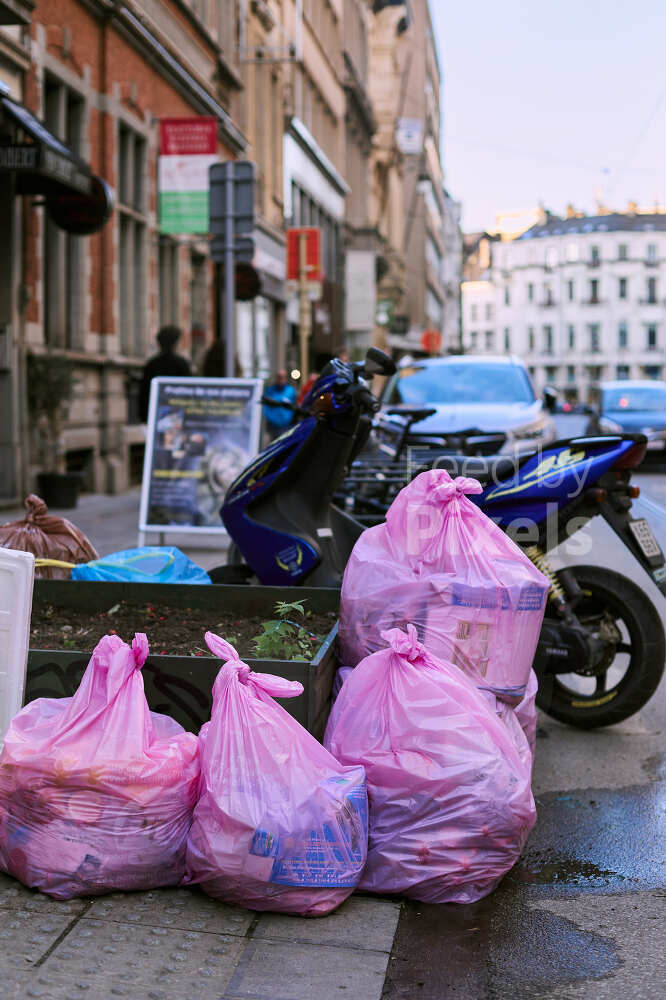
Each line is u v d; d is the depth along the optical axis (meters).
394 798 3.14
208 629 4.44
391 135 59.34
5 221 12.76
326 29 39.72
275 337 30.62
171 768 3.04
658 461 20.92
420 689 3.24
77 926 2.87
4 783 3.04
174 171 16.70
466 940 2.93
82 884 2.99
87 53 15.48
